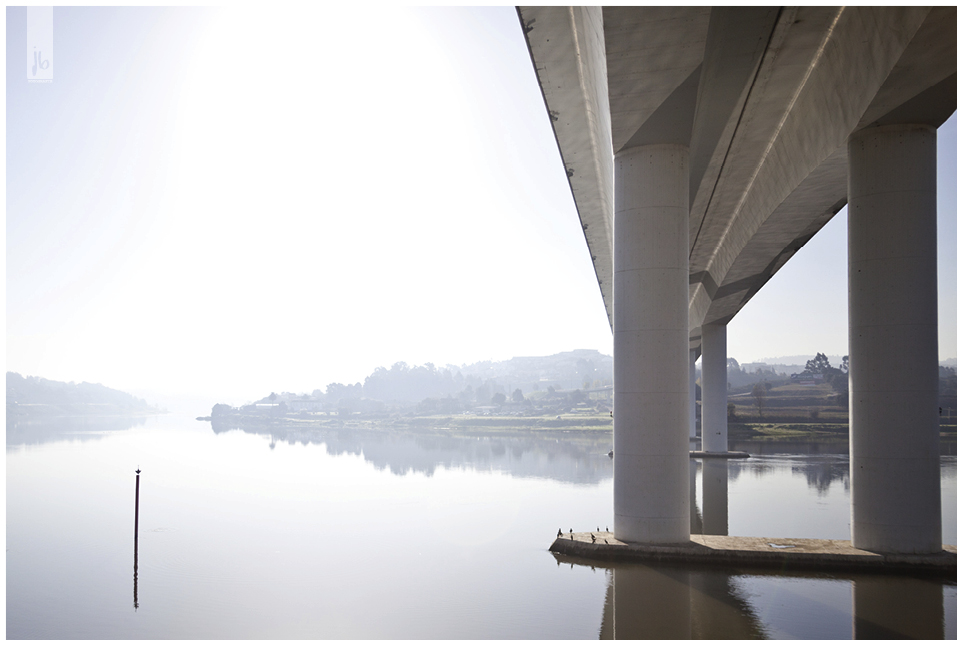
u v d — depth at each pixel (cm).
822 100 1867
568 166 2491
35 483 3803
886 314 1645
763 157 2578
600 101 1764
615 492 1812
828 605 1268
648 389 1756
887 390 1641
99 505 2909
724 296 4672
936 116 1616
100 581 1521
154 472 4569
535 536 2092
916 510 1616
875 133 1670
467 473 4425
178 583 1509
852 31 1599
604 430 13762
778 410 15975
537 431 14388
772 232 3014
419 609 1274
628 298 1788
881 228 1655
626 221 1795
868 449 1659
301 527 2311
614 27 1359
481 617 1214
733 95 1916
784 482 3597
